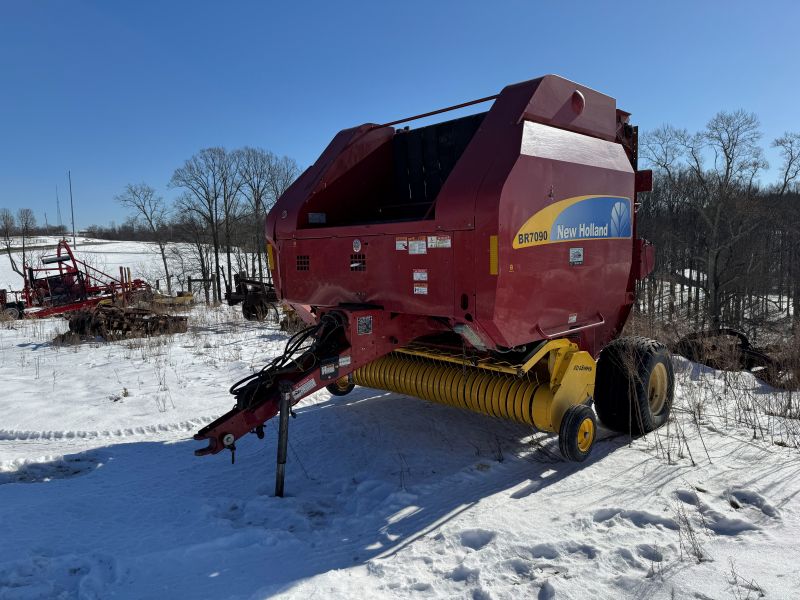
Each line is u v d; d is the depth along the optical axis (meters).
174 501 4.02
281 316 15.71
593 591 2.63
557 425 4.41
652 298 19.22
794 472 3.99
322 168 5.53
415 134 5.83
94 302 18.00
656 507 3.55
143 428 5.82
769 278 35.56
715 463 4.27
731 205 34.31
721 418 5.48
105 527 3.58
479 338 4.14
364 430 5.47
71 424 5.94
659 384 5.26
